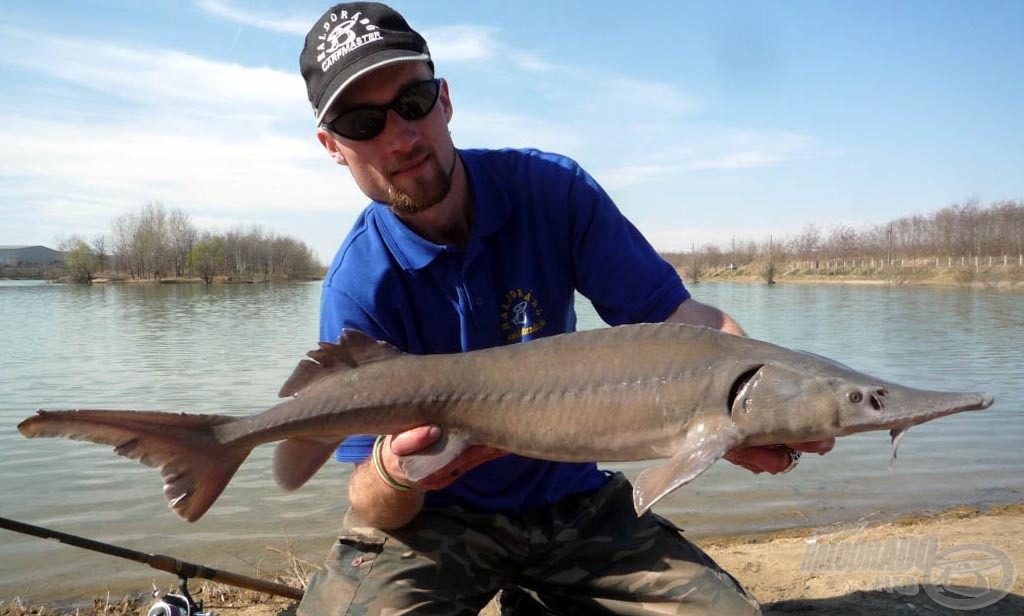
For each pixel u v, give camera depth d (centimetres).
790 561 164
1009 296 1446
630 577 117
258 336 768
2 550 193
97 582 173
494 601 147
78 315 1098
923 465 264
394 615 111
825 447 96
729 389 95
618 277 118
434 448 104
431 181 111
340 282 119
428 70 112
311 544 200
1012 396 393
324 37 111
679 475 90
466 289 117
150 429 101
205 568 129
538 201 119
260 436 104
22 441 314
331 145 121
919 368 504
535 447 102
